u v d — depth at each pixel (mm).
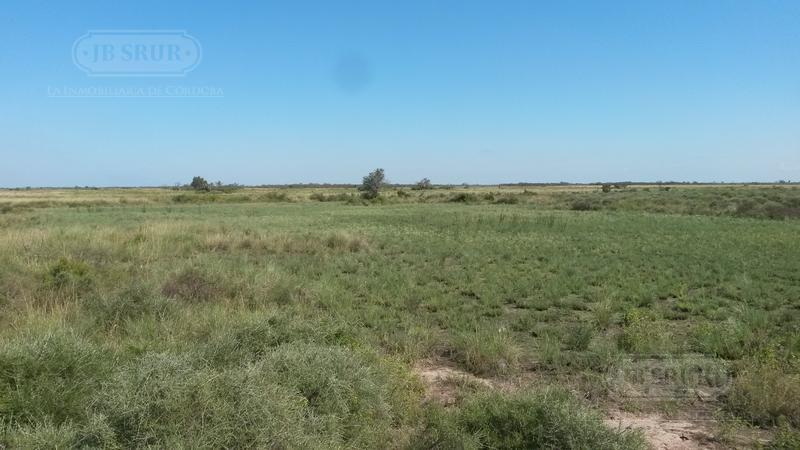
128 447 4016
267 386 4656
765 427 5500
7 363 5164
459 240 22969
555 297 11828
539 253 18766
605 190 86500
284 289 11180
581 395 6227
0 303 9289
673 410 5863
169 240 19422
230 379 4566
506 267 15883
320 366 5348
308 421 4594
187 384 4359
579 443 4543
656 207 48531
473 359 7340
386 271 14703
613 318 10328
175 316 8633
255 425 4176
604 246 20672
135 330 7789
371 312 9977
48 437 4051
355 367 5594
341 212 45562
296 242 19828
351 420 4961
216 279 11492
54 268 11500
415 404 5660
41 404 4762
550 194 79188
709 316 10359
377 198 68125
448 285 13500
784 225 30109
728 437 5242
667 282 13414
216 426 4086
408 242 21938
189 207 57312
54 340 5707
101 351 6105
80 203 61812
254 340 6574
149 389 4297
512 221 31875
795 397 5625
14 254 13859
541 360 7430
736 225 30234
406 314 10039
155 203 67188
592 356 7305
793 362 6574
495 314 10562
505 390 6195
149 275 12297
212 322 7965
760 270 15016
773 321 9672
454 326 9469
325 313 9523
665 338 8141
